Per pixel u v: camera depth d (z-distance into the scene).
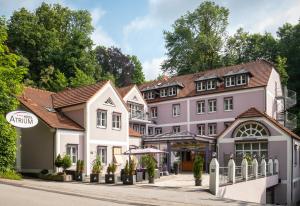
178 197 19.03
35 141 32.34
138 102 50.97
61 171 30.14
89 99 34.03
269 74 45.50
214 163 21.59
